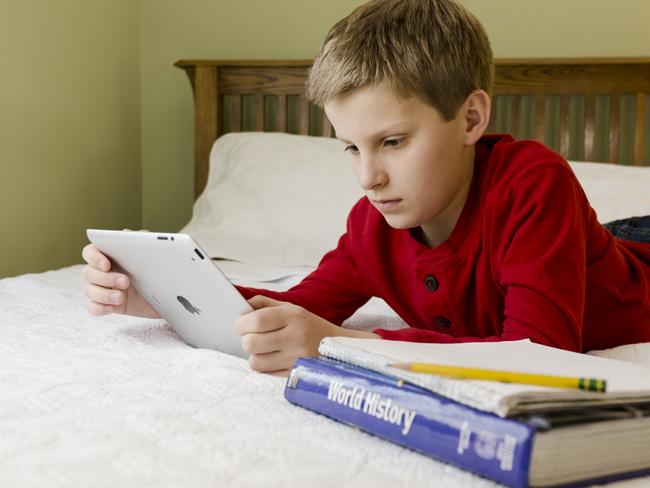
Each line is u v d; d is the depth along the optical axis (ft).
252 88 8.22
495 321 3.27
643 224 4.76
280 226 6.38
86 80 7.77
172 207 9.11
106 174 8.25
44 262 7.10
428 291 3.33
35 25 6.82
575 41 8.07
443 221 3.23
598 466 1.71
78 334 3.43
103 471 1.76
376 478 1.73
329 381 2.12
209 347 3.21
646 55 7.93
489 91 3.27
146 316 3.52
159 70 9.00
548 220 2.91
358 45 2.84
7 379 2.57
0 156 6.38
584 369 1.97
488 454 1.66
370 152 2.86
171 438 1.98
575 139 7.98
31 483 1.70
